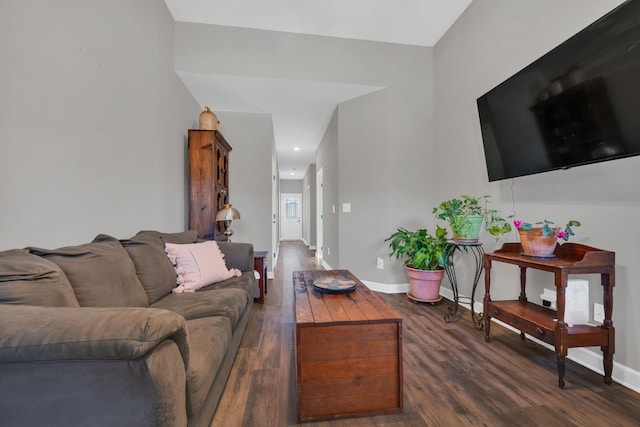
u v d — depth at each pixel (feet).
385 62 10.80
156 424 2.24
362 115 11.57
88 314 2.20
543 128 5.71
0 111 3.64
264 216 13.29
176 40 9.46
